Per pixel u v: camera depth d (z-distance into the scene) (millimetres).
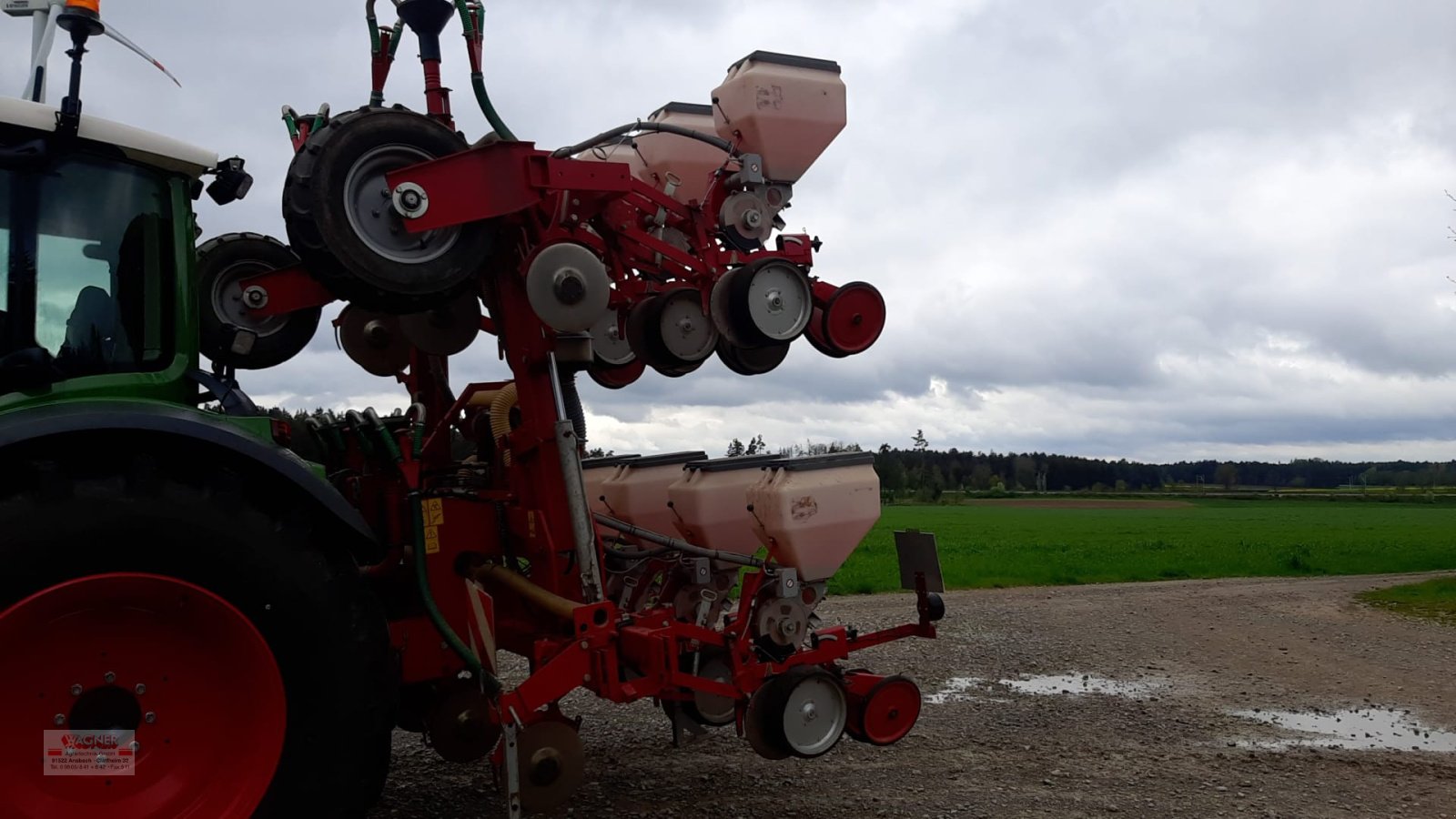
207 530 3148
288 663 3279
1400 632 11844
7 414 3127
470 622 4504
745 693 4746
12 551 2908
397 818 4723
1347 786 5473
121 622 3119
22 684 3043
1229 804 5121
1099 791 5305
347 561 3488
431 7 4711
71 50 3395
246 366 5410
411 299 4215
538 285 4309
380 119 4121
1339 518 65062
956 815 4855
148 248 3650
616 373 6141
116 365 3539
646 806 4922
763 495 5059
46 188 3461
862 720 5023
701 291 5305
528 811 4008
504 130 4723
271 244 5527
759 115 5453
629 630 4387
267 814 3238
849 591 15375
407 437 4441
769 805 4965
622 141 6336
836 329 5387
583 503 4434
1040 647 10219
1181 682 8562
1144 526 49312
